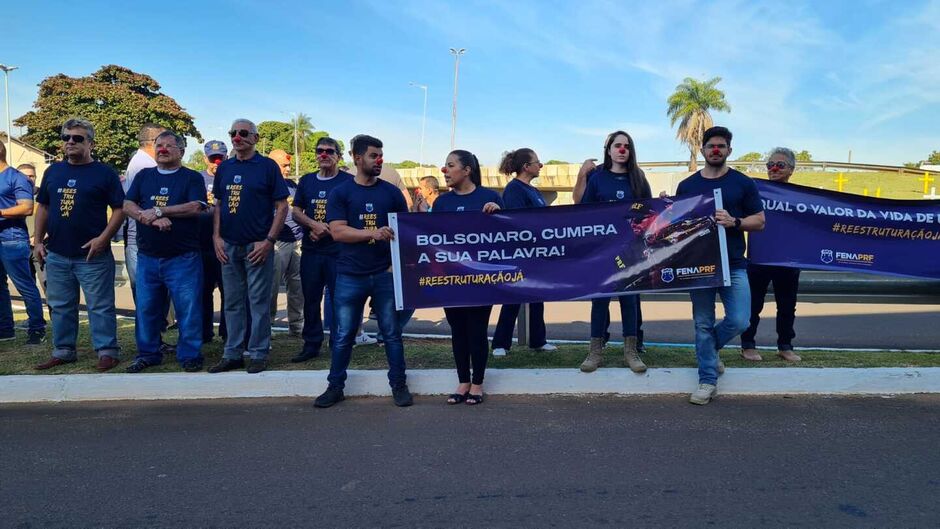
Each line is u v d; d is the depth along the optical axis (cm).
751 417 427
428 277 461
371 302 477
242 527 289
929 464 350
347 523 292
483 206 480
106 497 321
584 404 460
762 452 369
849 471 342
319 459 366
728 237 466
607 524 288
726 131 467
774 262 530
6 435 408
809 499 310
